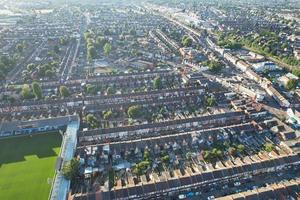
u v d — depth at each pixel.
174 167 158.25
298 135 184.38
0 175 150.12
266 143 179.50
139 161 163.25
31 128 188.00
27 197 137.00
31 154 166.50
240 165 154.12
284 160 159.12
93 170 155.00
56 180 144.25
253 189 142.00
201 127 194.62
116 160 163.25
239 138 183.62
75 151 165.88
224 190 143.50
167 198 138.62
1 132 184.00
